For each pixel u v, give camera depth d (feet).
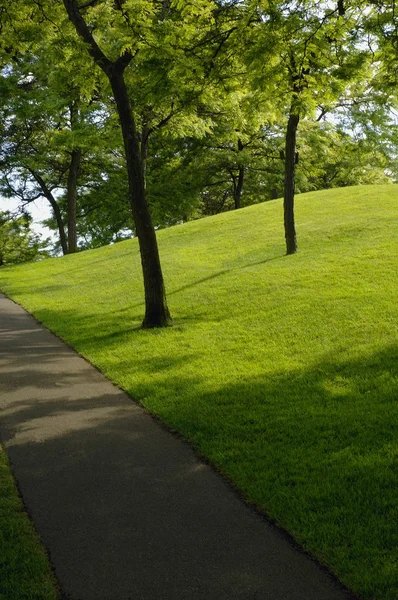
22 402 26.30
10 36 41.19
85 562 13.75
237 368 29.94
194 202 130.41
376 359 28.63
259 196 150.51
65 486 17.79
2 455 20.27
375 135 78.89
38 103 88.69
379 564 13.29
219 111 62.90
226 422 22.66
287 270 54.03
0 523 15.56
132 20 34.14
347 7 35.14
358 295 41.96
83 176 118.62
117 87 39.34
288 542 14.47
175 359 32.58
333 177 146.41
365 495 16.43
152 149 124.77
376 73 39.47
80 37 37.35
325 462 18.63
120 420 23.68
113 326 43.09
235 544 14.42
